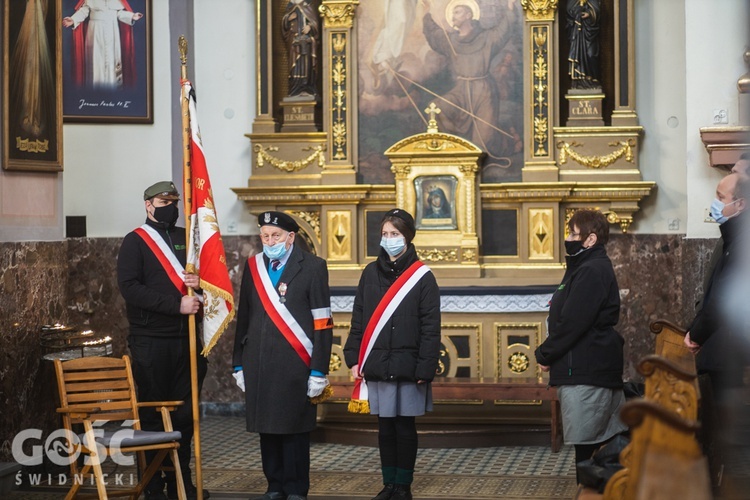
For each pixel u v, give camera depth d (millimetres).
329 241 9555
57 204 7645
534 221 9320
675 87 9336
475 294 8469
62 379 5793
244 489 6723
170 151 9336
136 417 5934
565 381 5305
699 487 3113
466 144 9227
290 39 9742
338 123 9562
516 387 7758
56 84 7535
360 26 9586
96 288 9211
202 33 9961
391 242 6105
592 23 9344
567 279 5438
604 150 9297
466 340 8508
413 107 9500
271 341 5945
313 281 6035
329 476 7105
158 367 6250
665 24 9359
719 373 4391
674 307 9297
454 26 9430
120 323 9234
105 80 9273
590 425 5281
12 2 7039
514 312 8445
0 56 6973
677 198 9328
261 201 9617
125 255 6285
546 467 7328
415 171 9305
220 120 9953
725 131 8117
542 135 9312
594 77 9391
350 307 8680
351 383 8125
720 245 5617
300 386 5926
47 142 7430
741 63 8305
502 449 8016
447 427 8219
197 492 6184
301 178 9633
